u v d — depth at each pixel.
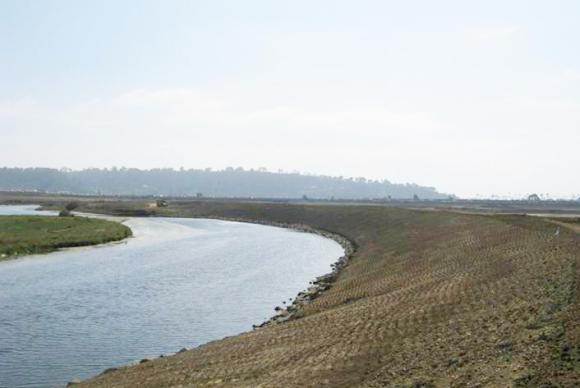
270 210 152.50
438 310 26.67
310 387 18.75
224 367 22.98
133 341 31.44
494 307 24.66
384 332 24.58
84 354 28.94
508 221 59.50
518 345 18.16
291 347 24.88
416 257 50.91
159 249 75.69
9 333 32.66
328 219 120.31
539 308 21.98
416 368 18.59
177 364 24.73
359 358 21.48
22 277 51.38
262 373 21.36
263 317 37.28
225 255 70.25
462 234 58.09
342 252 75.25
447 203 171.75
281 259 67.38
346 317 29.48
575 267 28.20
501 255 39.66
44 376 25.59
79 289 46.19
